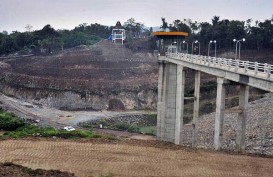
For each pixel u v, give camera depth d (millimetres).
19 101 145750
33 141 60000
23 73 174500
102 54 187000
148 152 55000
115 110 144125
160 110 91812
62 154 53219
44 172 40000
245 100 57125
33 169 42500
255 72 45406
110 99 149375
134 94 152375
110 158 51781
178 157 52656
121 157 52312
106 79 160625
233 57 170500
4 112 100750
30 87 161000
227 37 181125
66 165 48344
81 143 59438
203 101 133625
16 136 65438
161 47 98062
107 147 57312
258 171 47062
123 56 186500
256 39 177875
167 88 91438
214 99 135000
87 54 186000
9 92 164500
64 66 174000
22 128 81188
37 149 55406
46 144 58250
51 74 167500
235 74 51938
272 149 60656
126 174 45500
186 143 83062
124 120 125250
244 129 57719
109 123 118438
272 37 178500
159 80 92125
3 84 172000
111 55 185875
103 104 147125
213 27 185375
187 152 55219
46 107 142375
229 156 53219
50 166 47719
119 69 169500
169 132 91000
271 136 68562
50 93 154375
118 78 162375
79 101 148000
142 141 64188
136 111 142375
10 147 56062
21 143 58469
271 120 79750
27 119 103750
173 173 46250
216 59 59781
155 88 154125
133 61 179000
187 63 75688
